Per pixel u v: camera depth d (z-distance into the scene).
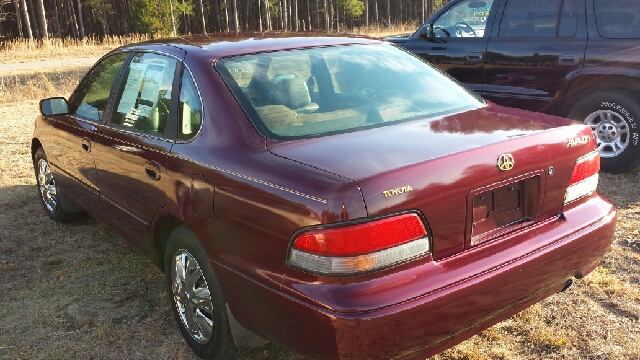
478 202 2.43
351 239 2.08
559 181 2.70
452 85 3.38
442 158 2.28
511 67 6.27
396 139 2.53
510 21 6.31
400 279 2.16
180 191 2.85
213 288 2.71
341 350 2.10
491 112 3.03
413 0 75.00
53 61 21.45
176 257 3.07
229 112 2.73
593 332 3.12
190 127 2.93
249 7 63.25
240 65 3.01
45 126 4.78
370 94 3.12
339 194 2.10
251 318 2.50
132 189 3.41
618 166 5.79
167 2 45.41
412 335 2.15
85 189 4.18
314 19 69.56
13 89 13.40
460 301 2.25
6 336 3.32
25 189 6.11
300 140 2.58
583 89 5.87
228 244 2.54
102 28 59.59
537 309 3.36
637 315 3.27
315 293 2.13
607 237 2.86
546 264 2.56
